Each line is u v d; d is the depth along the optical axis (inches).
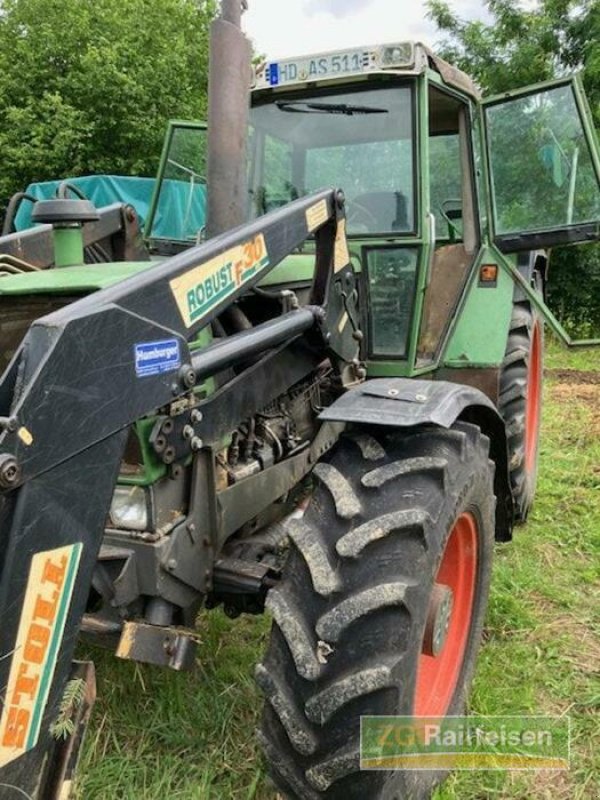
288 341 91.8
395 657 69.2
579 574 136.4
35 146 597.9
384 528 72.4
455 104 143.4
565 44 435.2
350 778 69.4
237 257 77.7
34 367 53.9
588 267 335.3
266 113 129.7
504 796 86.2
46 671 56.0
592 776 89.0
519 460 144.8
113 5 677.3
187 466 79.4
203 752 90.3
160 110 641.6
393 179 120.3
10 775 53.9
